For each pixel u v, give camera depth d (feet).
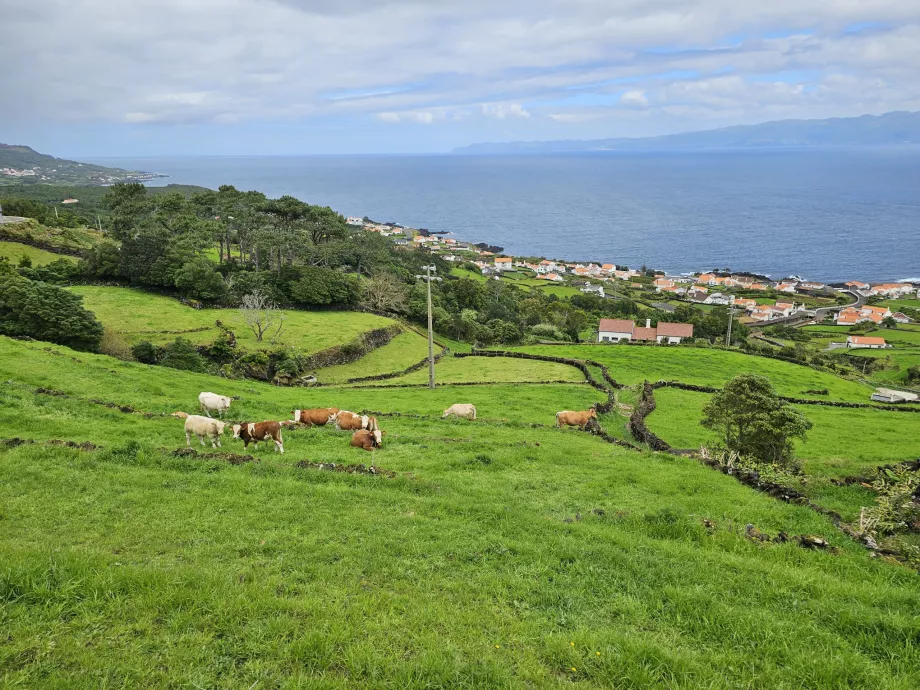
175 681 22.48
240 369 153.17
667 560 37.29
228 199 315.17
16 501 40.06
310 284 233.76
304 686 22.63
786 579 34.86
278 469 52.37
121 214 313.32
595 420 91.20
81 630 25.07
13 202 313.32
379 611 28.89
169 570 30.99
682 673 25.29
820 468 78.02
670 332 343.67
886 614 30.63
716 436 97.09
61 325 128.67
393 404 108.06
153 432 64.54
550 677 24.79
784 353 315.58
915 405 156.76
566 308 417.28
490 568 34.96
